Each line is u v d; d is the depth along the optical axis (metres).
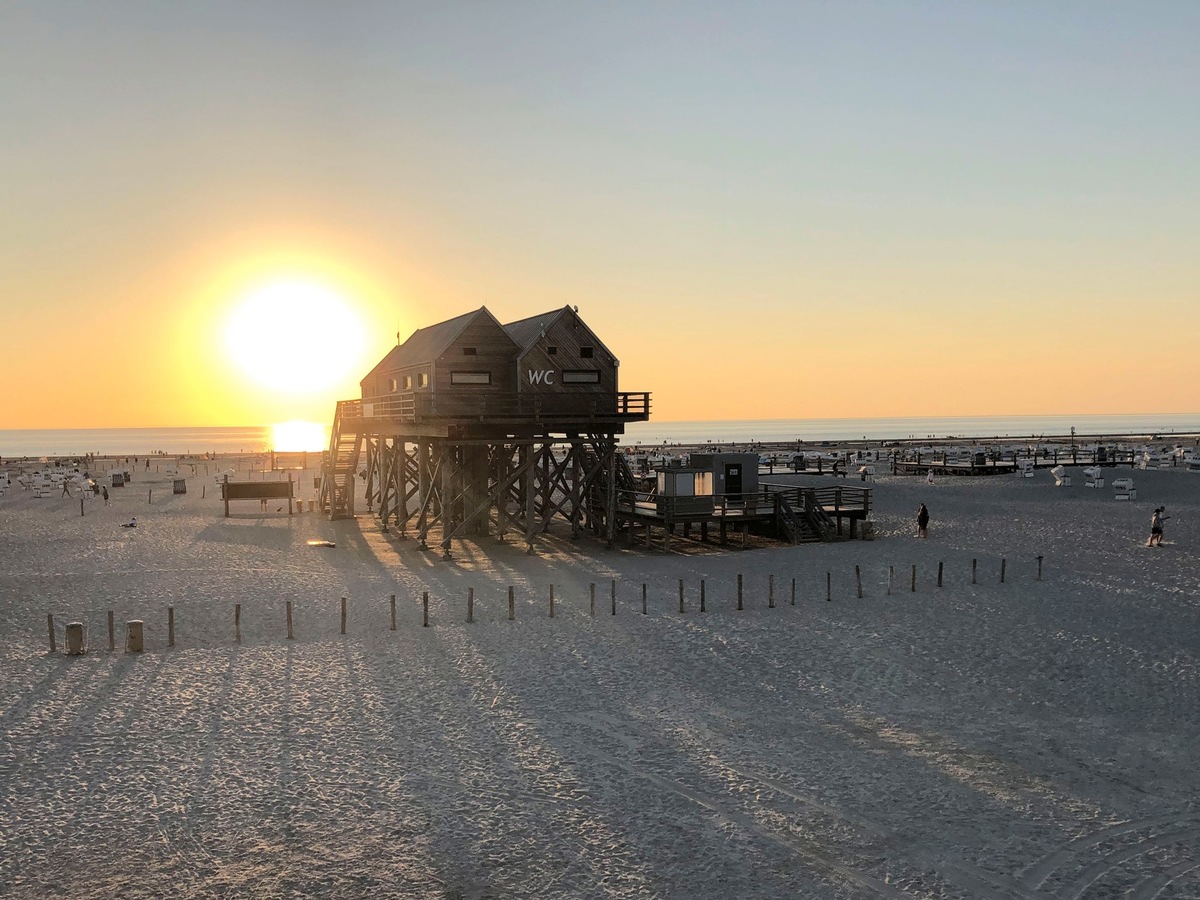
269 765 18.22
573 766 18.17
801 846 14.83
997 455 97.62
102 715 20.97
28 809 16.23
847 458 110.75
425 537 45.59
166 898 13.38
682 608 30.84
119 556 43.28
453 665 24.97
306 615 30.83
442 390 42.84
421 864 14.34
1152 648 26.44
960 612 30.86
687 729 20.20
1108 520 55.09
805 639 27.59
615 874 13.99
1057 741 19.45
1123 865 14.16
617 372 45.09
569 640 27.53
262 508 65.00
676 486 46.59
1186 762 18.25
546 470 51.75
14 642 27.17
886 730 20.16
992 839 15.02
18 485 86.25
